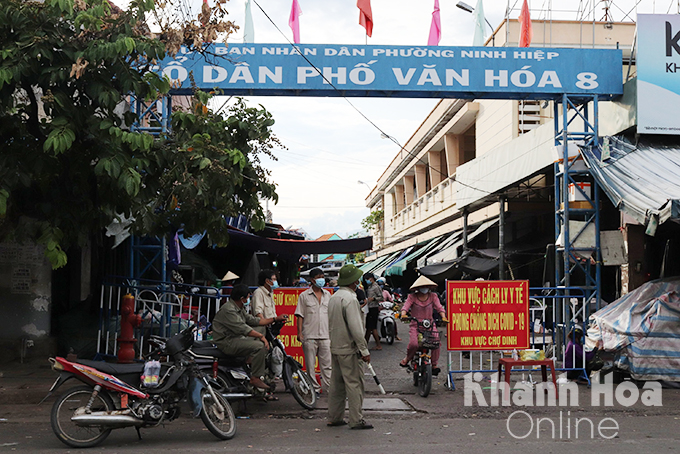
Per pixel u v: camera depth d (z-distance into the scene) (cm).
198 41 817
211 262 1800
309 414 759
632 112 1202
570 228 1167
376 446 593
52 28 726
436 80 1184
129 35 735
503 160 1747
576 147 1198
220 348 749
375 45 1180
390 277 3497
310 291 888
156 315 1016
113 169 706
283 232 2223
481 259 1916
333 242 1664
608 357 1002
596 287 1148
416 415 757
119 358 909
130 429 673
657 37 1195
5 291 1068
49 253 740
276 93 1195
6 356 1052
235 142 902
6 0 707
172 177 793
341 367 680
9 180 715
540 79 1201
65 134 696
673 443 606
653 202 938
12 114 852
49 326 1091
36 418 717
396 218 4559
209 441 617
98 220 838
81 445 590
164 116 1167
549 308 1285
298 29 1266
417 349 912
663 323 959
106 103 744
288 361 796
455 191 2617
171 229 1019
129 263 1269
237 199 988
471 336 916
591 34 2191
